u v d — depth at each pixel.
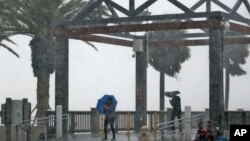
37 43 60.41
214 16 39.53
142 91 50.88
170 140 36.81
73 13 61.44
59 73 44.66
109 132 47.66
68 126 45.06
